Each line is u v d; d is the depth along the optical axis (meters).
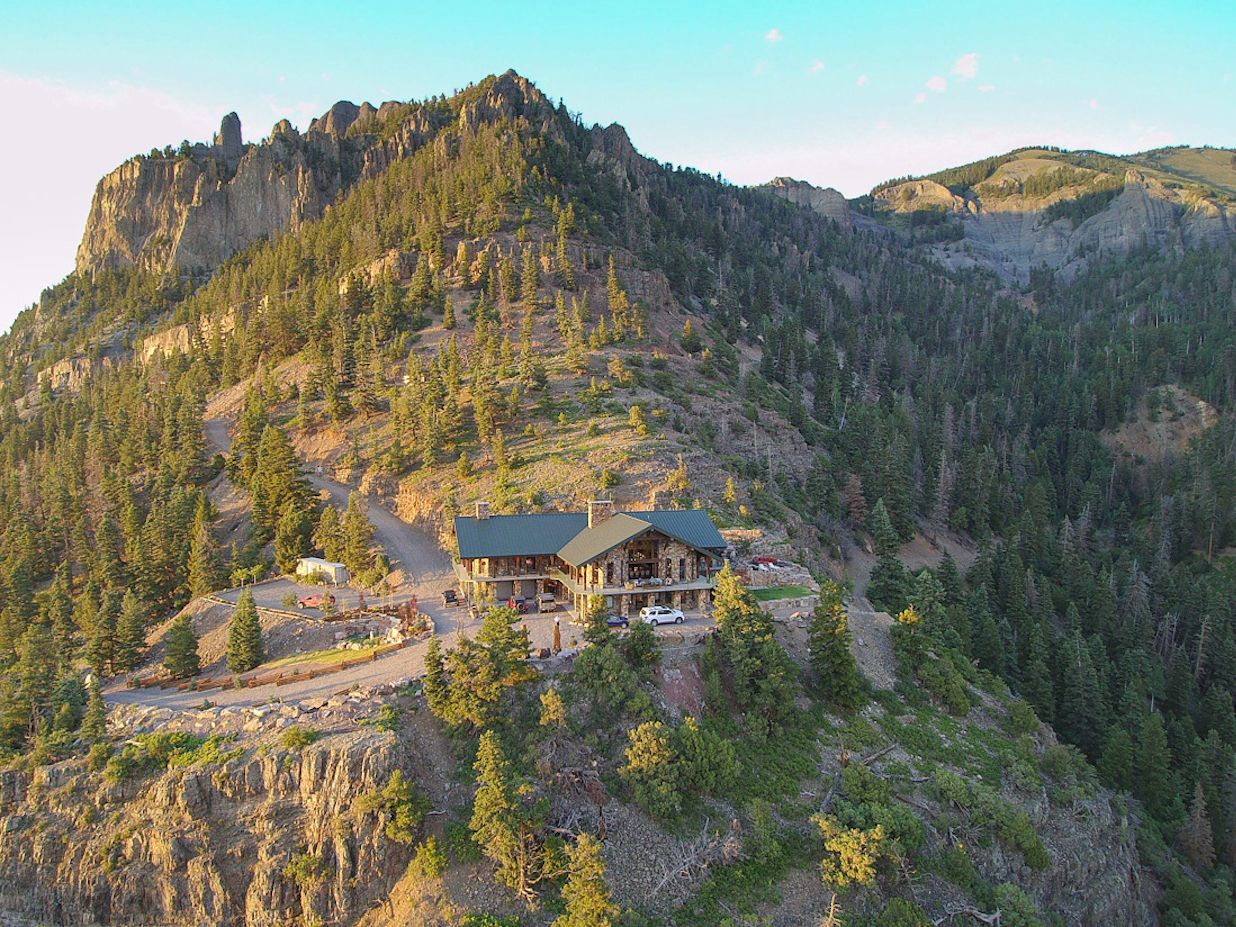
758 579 101.12
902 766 74.44
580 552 91.62
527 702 68.88
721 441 150.62
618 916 52.97
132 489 154.12
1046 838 74.06
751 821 64.50
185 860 60.06
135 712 73.25
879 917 59.81
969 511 171.38
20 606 121.62
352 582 113.31
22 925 60.75
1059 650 115.38
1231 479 183.88
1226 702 114.31
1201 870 89.06
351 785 60.22
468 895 55.66
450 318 190.25
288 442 136.50
